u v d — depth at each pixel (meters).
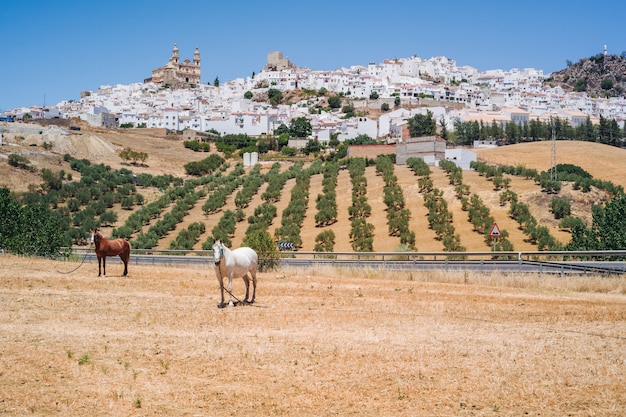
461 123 174.62
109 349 13.39
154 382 11.39
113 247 26.06
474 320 17.72
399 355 13.36
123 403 10.30
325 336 15.08
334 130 194.38
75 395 10.55
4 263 29.05
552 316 18.48
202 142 176.25
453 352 13.67
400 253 40.12
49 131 144.62
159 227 80.75
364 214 80.00
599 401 10.62
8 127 144.75
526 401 10.65
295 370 12.25
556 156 130.25
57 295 20.05
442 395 10.93
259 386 11.33
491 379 11.77
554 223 73.25
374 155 129.12
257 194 98.94
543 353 13.70
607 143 166.75
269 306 19.41
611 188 82.31
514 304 20.95
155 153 156.62
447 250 64.00
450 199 82.25
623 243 45.16
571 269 33.56
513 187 84.62
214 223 84.19
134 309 18.08
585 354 13.65
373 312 18.73
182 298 20.41
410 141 109.38
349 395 10.90
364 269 31.73
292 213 82.38
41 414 9.70
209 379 11.66
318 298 21.48
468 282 28.70
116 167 133.88
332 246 68.00
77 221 86.06
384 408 10.33
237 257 19.27
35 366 11.97
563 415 10.02
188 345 13.88
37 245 39.97
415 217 77.44
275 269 34.09
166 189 113.38
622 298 23.09
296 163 126.88
